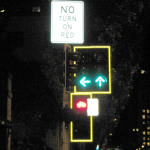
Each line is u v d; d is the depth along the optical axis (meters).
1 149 26.22
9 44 20.20
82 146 41.12
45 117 32.56
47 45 32.28
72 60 16.67
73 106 17.38
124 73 34.06
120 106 35.31
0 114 26.25
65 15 16.17
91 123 17.39
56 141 35.66
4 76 27.11
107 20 33.19
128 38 33.66
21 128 33.16
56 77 31.44
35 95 33.16
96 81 16.67
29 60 34.34
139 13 33.56
